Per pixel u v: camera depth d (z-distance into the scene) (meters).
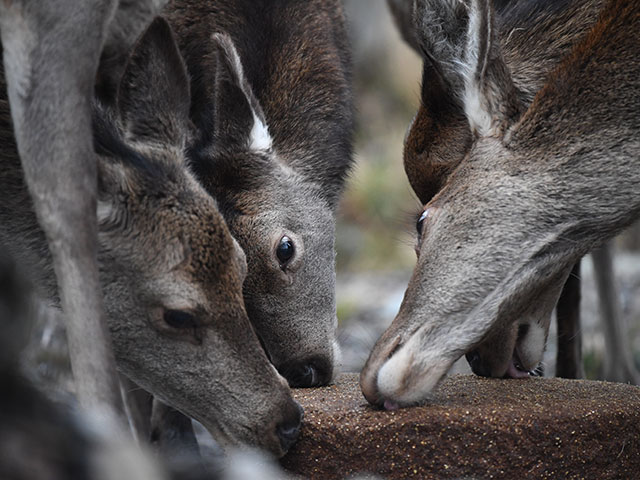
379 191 25.03
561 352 12.26
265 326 11.56
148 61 8.92
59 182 7.16
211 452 11.64
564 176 9.29
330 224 12.25
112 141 8.68
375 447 8.26
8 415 4.30
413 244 11.37
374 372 8.83
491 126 9.52
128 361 9.02
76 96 7.29
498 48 9.45
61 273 7.11
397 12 14.31
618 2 9.52
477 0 9.23
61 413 4.43
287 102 12.74
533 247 9.27
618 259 19.61
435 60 9.73
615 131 9.29
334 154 12.96
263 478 5.45
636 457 8.55
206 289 8.72
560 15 10.64
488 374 9.90
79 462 4.27
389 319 17.78
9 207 9.05
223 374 8.85
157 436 11.11
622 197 9.33
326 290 11.95
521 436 8.20
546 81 9.62
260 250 11.46
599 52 9.41
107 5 7.48
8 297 4.80
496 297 9.20
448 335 9.10
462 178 9.47
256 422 8.80
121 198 8.58
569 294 12.12
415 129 10.42
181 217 8.71
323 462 8.41
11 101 7.47
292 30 13.05
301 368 11.59
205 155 11.63
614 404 8.58
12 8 7.42
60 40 7.34
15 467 4.18
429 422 8.20
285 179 11.95
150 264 8.65
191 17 12.37
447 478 8.21
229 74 11.55
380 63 32.06
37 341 12.65
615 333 13.48
